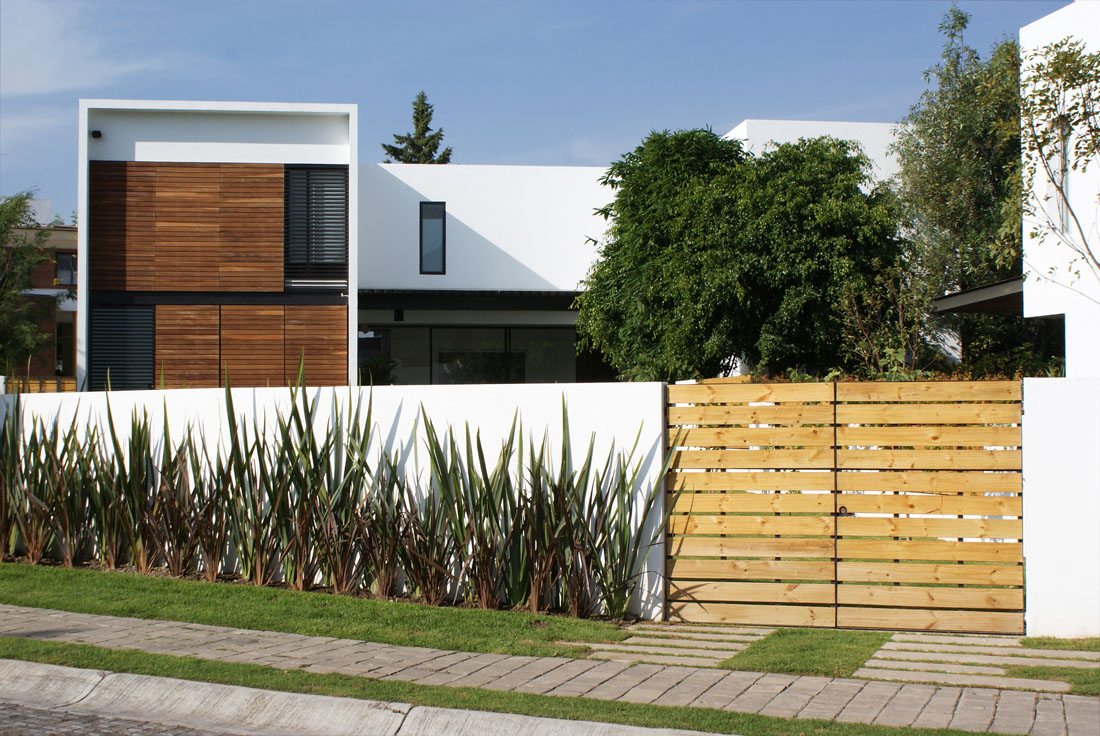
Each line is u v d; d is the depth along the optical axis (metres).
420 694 5.26
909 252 19.77
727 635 6.96
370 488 8.21
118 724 5.22
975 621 6.95
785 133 23.22
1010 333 24.05
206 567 8.77
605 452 7.69
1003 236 11.38
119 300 18.09
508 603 7.77
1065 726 4.62
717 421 7.47
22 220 25.08
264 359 18.33
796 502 7.30
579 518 7.55
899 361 13.81
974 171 23.42
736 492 7.47
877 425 7.22
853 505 7.22
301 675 5.66
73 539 9.59
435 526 7.96
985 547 6.98
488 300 22.61
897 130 23.91
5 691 5.87
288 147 18.53
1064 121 10.11
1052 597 6.83
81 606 7.72
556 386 7.87
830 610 7.21
